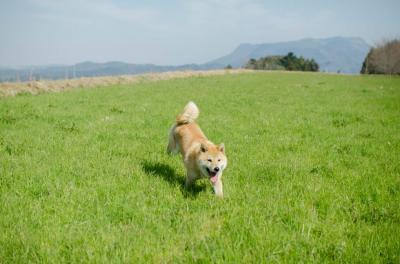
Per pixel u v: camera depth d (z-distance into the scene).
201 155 6.77
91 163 7.92
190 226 5.14
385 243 4.74
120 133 11.09
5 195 5.98
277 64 132.88
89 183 6.66
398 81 47.03
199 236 4.87
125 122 13.00
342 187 6.84
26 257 4.29
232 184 7.08
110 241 4.62
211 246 4.56
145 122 13.07
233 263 4.25
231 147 9.82
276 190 6.61
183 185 7.20
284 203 6.01
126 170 7.52
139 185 6.71
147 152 9.22
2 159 7.96
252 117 14.87
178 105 18.30
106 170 7.48
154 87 31.45
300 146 9.99
